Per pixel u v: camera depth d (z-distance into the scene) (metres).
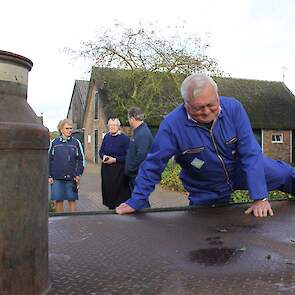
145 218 2.23
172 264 1.42
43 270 1.08
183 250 1.60
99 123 29.14
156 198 10.40
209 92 2.21
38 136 1.03
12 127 0.97
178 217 2.24
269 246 1.64
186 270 1.36
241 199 5.80
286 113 28.50
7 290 0.97
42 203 1.06
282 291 1.17
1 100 1.00
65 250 1.60
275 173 2.72
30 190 1.01
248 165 2.38
